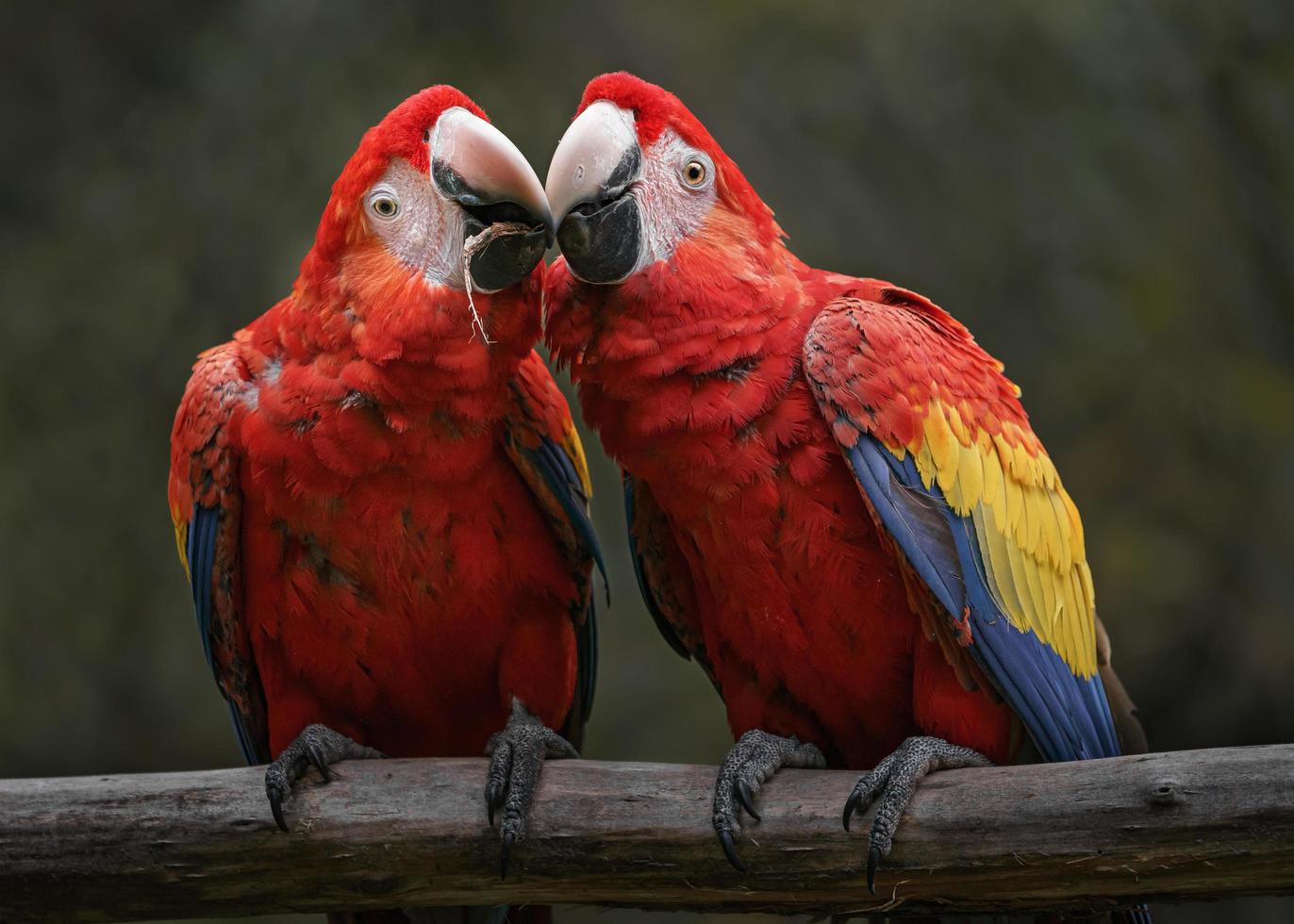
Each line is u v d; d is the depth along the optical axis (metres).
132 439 18.28
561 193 8.38
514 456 8.91
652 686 18.20
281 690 9.14
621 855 7.74
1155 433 18.53
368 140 8.63
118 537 18.12
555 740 8.44
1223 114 19.61
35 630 17.86
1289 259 19.27
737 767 7.85
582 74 19.06
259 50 19.25
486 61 18.97
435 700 9.33
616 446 8.62
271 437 8.59
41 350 18.31
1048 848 7.21
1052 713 8.37
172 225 18.67
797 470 8.26
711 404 8.26
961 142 19.14
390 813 7.91
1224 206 19.30
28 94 19.73
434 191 8.48
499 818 7.84
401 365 8.38
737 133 19.00
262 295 18.16
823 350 8.27
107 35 19.94
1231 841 6.92
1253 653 18.16
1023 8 19.14
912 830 7.45
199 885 7.94
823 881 7.61
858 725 8.85
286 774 8.03
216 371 8.93
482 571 8.89
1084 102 19.30
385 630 8.87
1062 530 9.00
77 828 7.89
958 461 8.38
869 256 18.67
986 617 8.25
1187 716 18.55
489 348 8.51
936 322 9.04
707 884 7.76
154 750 18.17
